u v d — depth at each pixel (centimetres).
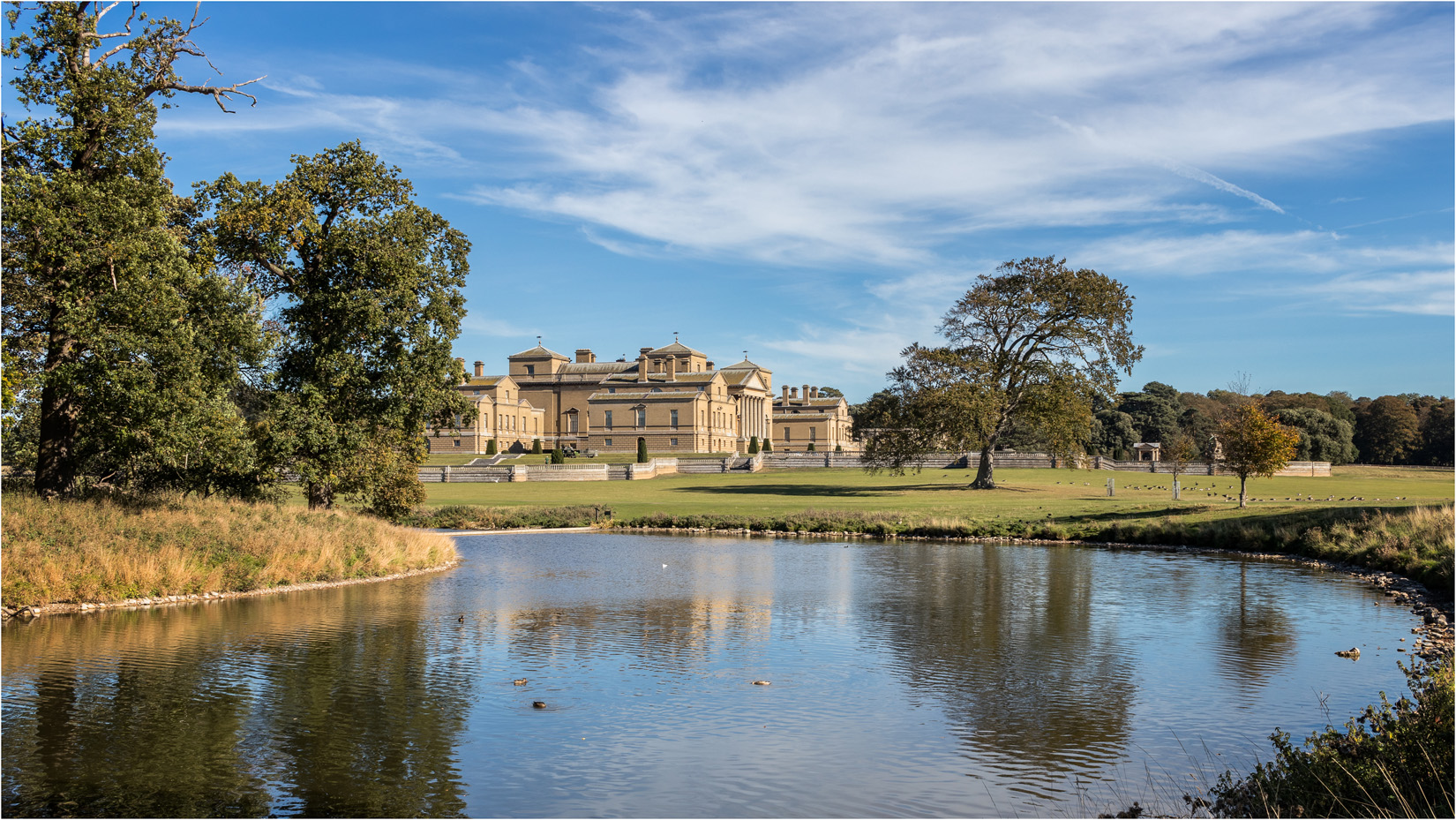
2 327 3047
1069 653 2348
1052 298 7469
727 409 15012
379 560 3781
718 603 3106
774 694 1981
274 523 3762
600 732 1727
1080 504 6378
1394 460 14950
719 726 1761
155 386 3088
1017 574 3819
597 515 6397
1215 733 1712
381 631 2595
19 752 1588
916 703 1919
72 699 1891
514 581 3638
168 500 3762
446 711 1838
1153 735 1705
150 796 1405
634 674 2142
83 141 3055
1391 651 2325
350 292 4091
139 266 3023
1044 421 7406
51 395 3303
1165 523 5134
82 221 2938
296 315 4144
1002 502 6694
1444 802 1077
